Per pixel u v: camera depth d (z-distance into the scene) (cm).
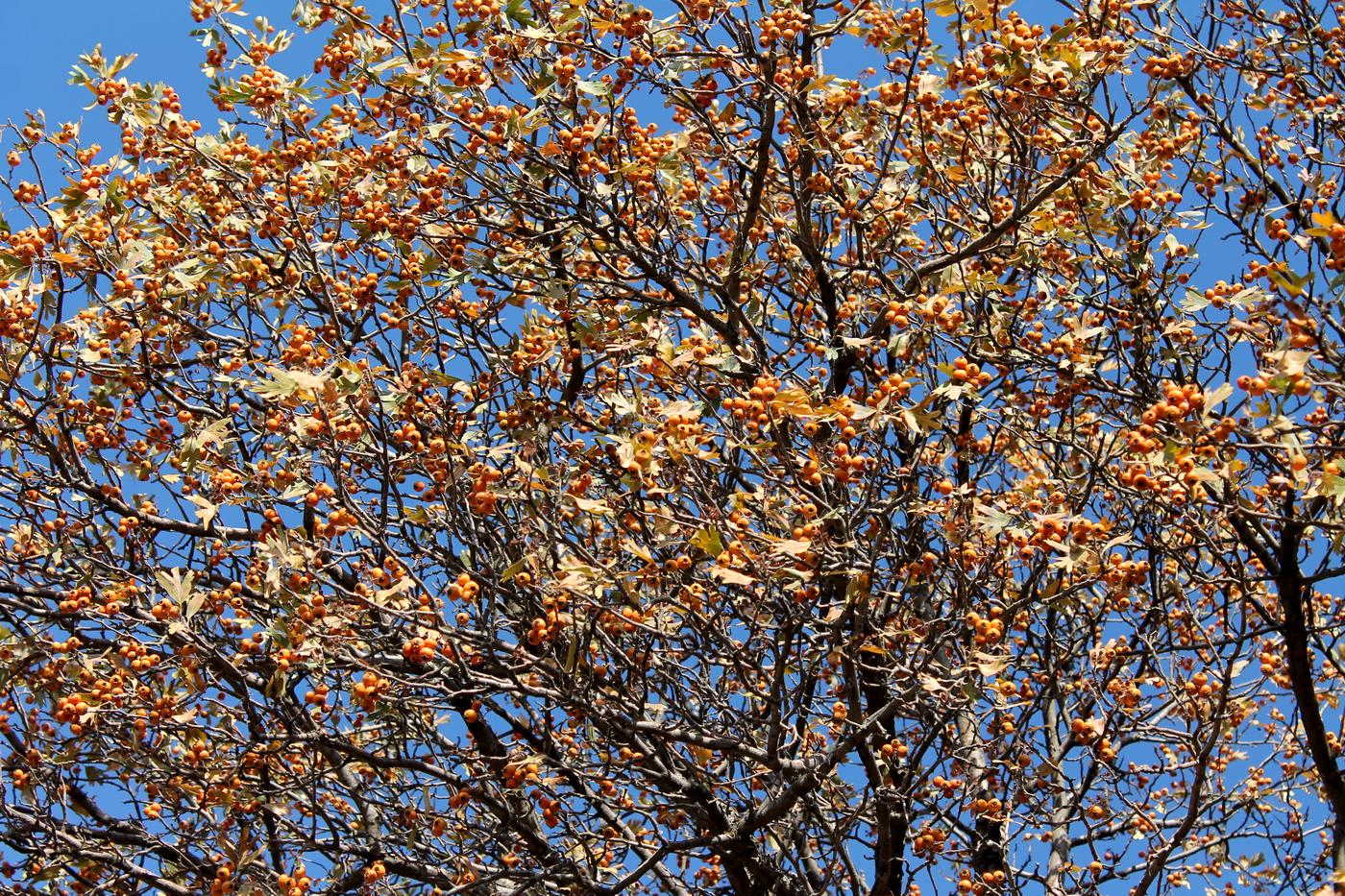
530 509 687
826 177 838
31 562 785
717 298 856
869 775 704
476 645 692
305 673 713
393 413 709
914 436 768
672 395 802
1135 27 856
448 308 893
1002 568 742
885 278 802
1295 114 884
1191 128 820
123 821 795
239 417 846
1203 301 628
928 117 798
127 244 769
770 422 601
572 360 868
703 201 925
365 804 779
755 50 815
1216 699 736
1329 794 654
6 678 716
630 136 809
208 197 855
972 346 781
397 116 866
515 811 780
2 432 793
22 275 747
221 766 745
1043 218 812
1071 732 743
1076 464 783
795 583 677
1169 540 729
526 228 866
